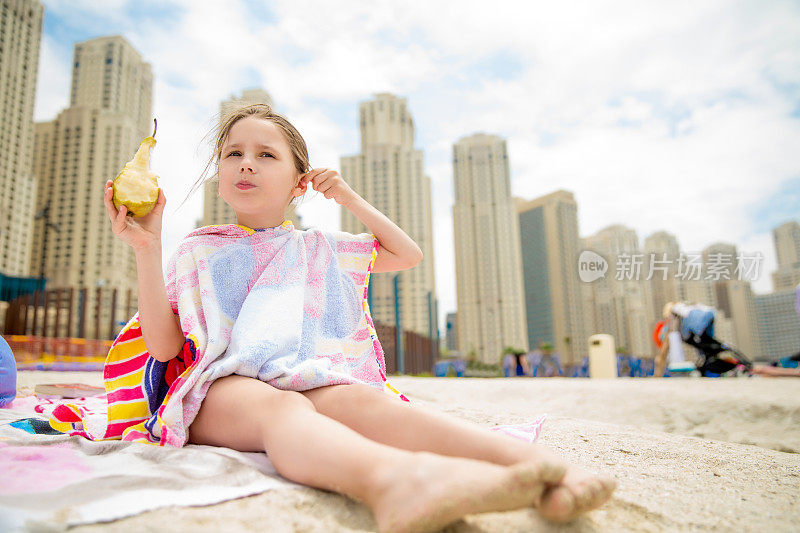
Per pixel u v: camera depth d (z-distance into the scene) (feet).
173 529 2.97
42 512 3.10
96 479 3.72
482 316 280.92
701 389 16.47
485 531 3.29
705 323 28.32
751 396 14.30
